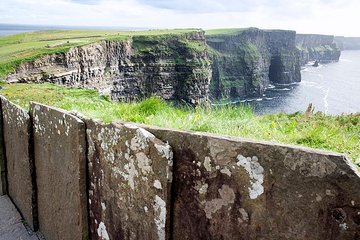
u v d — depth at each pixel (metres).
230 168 2.30
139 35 100.00
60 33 142.62
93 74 78.12
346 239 1.85
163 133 2.75
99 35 123.75
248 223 2.24
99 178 3.40
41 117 4.33
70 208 3.82
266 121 6.44
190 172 2.55
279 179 2.08
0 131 5.73
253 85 159.62
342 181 1.85
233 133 4.47
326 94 134.50
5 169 5.81
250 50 163.75
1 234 4.78
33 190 4.75
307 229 1.99
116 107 6.51
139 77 95.94
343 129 6.02
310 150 1.98
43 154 4.39
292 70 185.62
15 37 126.12
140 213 2.91
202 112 5.43
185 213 2.62
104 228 3.41
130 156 2.95
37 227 4.86
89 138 3.49
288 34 185.62
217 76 155.38
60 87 28.11
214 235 2.44
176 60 101.31
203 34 110.88
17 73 57.84
